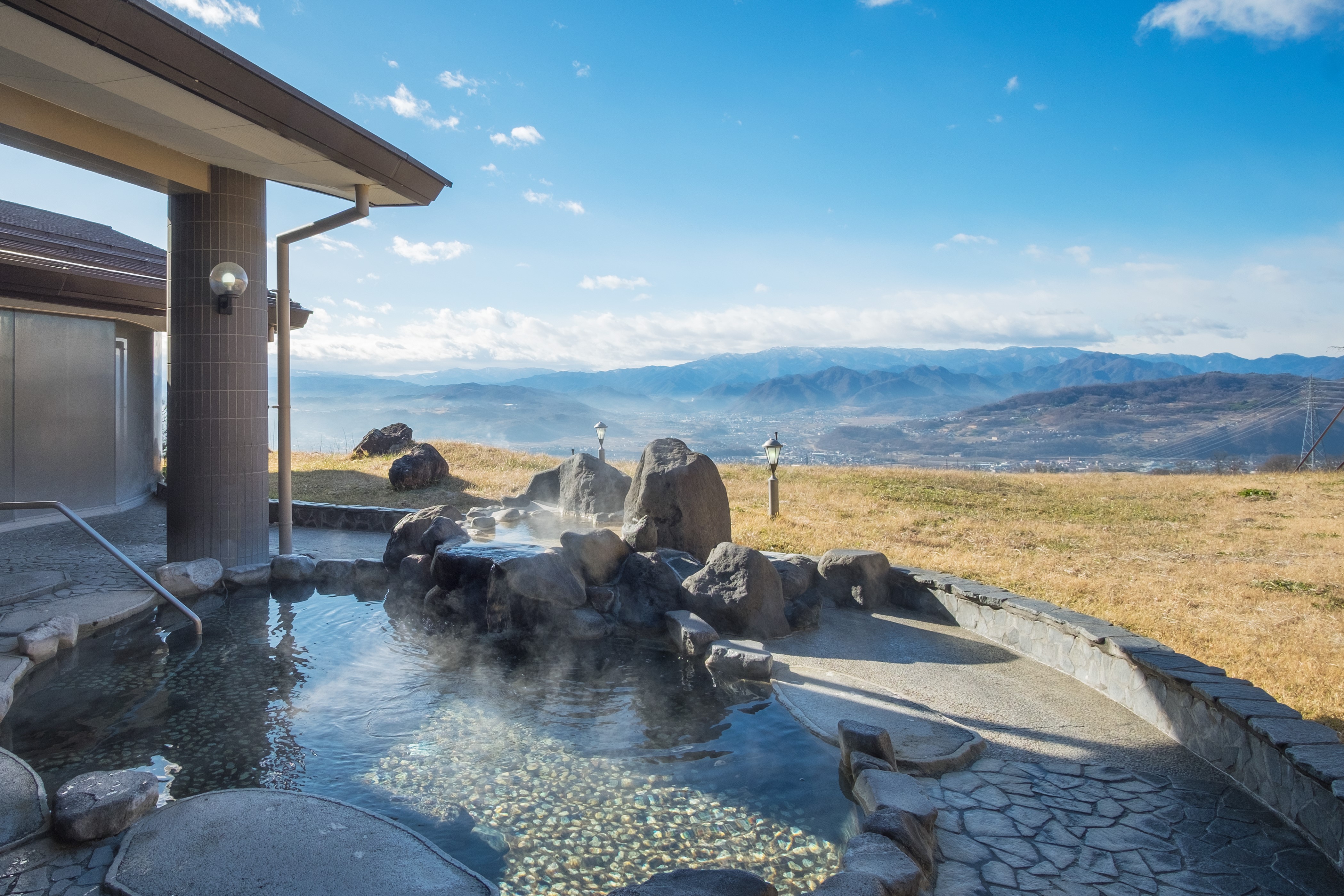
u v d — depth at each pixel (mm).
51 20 4586
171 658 6254
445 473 17797
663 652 6785
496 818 3885
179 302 8422
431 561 8383
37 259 10469
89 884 3086
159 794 4012
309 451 26656
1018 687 5852
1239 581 10062
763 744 4840
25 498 11883
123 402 14539
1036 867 3432
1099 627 5969
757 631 7082
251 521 8820
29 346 11875
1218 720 4473
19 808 3607
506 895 3219
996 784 4281
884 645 6926
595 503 12836
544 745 4785
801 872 3445
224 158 7828
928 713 5242
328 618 7504
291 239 9086
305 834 3486
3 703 4926
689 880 2957
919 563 10273
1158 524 15312
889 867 3080
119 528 11422
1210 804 4047
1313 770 3568
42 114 6352
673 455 10258
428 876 3254
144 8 4941
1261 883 3334
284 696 5500
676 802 4086
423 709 5340
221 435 8523
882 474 21906
